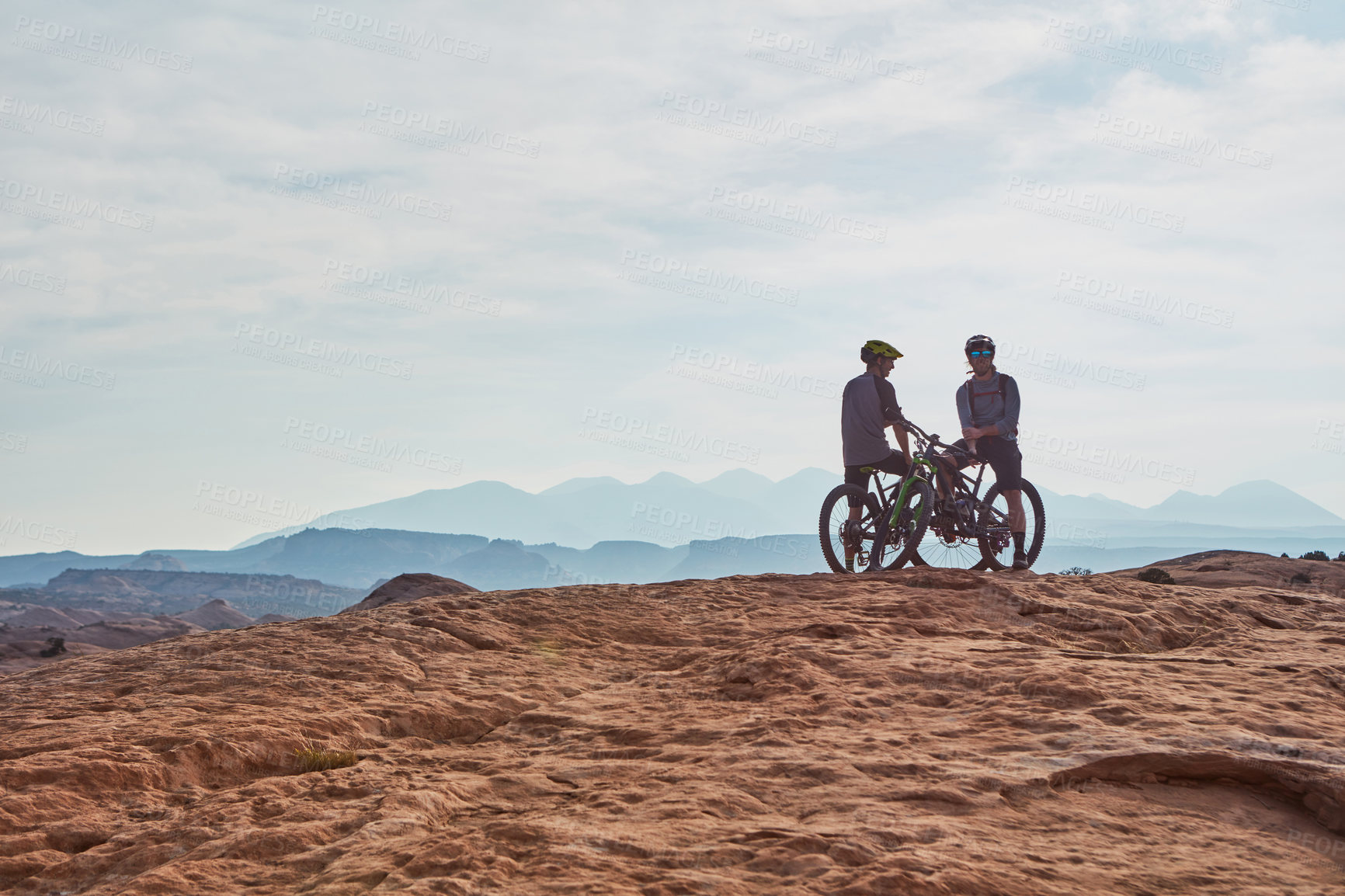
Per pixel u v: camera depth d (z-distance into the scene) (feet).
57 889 9.59
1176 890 9.14
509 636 22.95
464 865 9.39
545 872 9.04
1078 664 18.16
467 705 17.08
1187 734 13.41
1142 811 11.66
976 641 21.72
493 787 12.76
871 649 19.76
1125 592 28.02
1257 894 9.07
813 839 9.79
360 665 19.24
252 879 9.51
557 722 16.26
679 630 24.38
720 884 8.75
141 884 9.00
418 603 26.07
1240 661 19.20
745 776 12.28
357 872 9.23
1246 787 12.75
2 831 10.59
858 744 13.61
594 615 25.08
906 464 33.68
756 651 19.80
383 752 14.73
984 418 34.14
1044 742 13.46
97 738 13.80
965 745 13.52
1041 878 9.12
